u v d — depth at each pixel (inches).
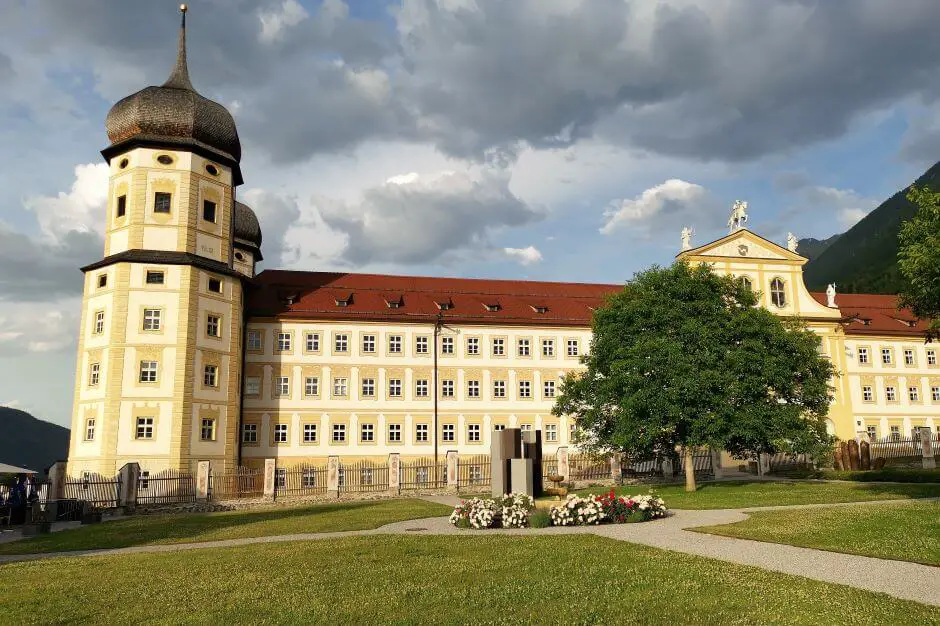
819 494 1245.1
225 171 2007.9
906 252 930.1
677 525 864.9
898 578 510.9
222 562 658.2
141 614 458.6
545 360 2433.6
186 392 1795.0
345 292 2420.0
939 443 2025.1
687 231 2445.9
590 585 502.9
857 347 2706.7
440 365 2359.7
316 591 508.1
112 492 1498.5
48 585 566.3
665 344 1480.1
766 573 527.8
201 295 1877.5
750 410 1465.3
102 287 1845.5
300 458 2203.5
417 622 417.4
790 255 2504.9
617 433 1547.7
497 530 880.9
